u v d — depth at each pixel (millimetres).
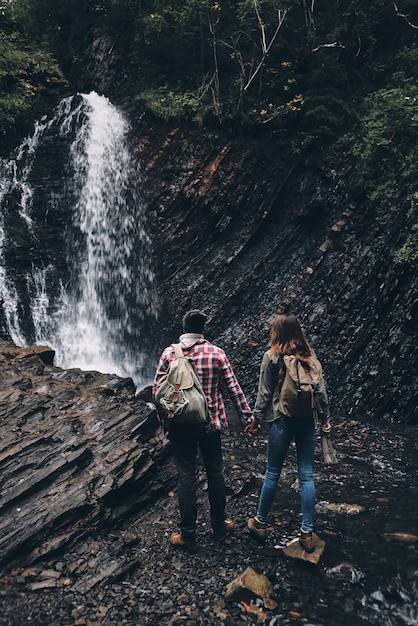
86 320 9664
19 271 9055
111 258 10367
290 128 10047
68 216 10070
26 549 3248
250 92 10438
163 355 3348
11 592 2916
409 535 3506
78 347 9250
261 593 2850
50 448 4039
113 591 2951
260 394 3328
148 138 10789
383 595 2895
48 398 4816
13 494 3559
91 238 10289
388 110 8789
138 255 10195
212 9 10797
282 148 9977
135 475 4023
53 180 10219
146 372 9219
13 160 9922
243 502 4105
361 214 8672
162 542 3480
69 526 3480
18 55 11789
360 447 5527
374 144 8719
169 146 10555
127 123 11133
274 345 3322
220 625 2652
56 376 5457
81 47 13133
